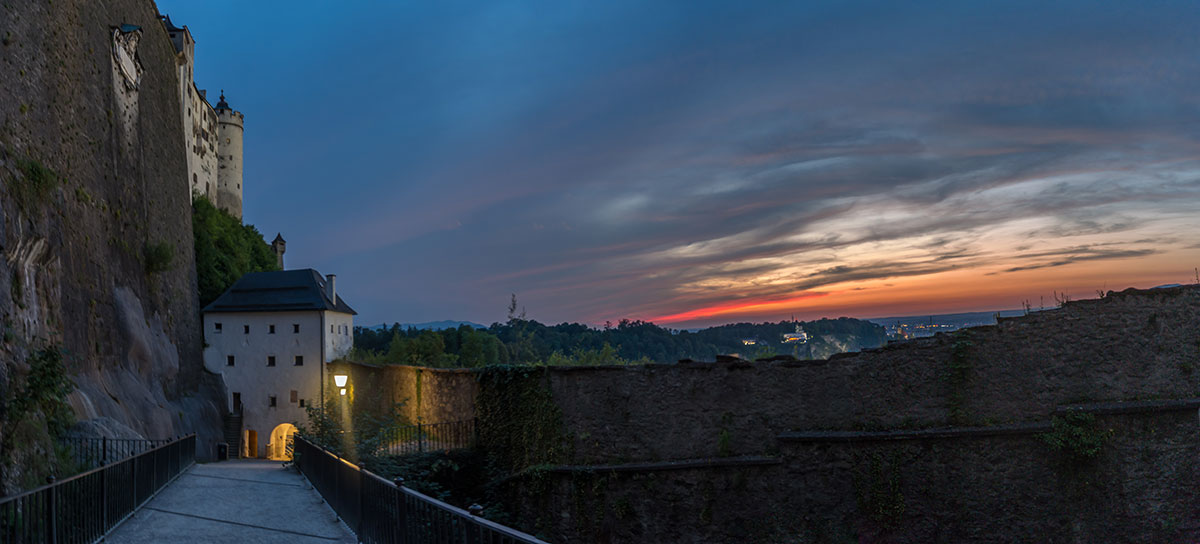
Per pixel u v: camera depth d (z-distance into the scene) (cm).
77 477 845
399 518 719
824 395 1709
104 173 2977
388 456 1933
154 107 4106
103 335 2680
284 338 4525
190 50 6338
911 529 1593
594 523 1781
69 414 1767
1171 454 1530
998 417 1595
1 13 2134
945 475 1591
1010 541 1543
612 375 1864
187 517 1114
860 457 1644
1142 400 1555
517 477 1939
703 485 1725
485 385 2167
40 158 2259
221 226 6162
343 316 4962
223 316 4581
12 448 1302
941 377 1636
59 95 2520
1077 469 1542
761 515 1689
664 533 1733
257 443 4444
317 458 1391
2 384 1441
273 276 4812
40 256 2031
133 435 1988
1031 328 1622
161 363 3381
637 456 1806
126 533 989
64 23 2667
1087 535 1520
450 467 2006
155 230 3756
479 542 504
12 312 1752
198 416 3878
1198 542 1507
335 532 1000
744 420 1748
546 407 1919
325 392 4428
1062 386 1587
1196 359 1558
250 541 939
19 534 699
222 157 7444
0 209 1767
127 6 3809
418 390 2642
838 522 1641
